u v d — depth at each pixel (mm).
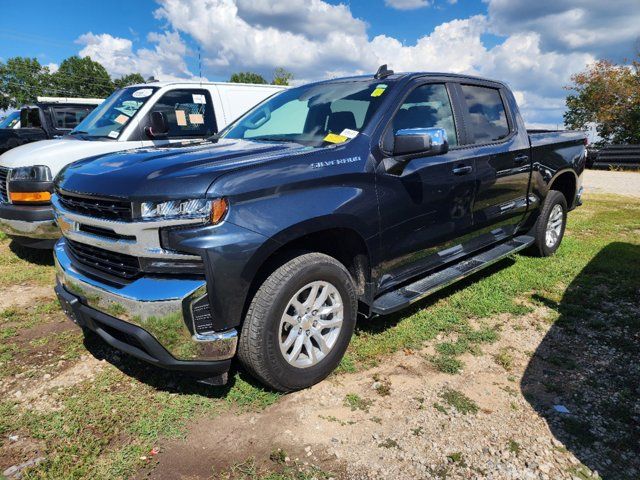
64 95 89938
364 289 3229
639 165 19328
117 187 2537
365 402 2779
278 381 2713
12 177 5078
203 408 2711
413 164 3393
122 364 3197
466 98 4141
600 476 2219
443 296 4312
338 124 3395
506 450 2381
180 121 6121
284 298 2625
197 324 2422
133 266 2543
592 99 28016
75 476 2201
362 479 2199
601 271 5051
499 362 3215
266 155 2861
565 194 5754
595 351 3377
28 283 4812
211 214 2393
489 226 4328
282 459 2311
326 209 2764
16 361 3246
